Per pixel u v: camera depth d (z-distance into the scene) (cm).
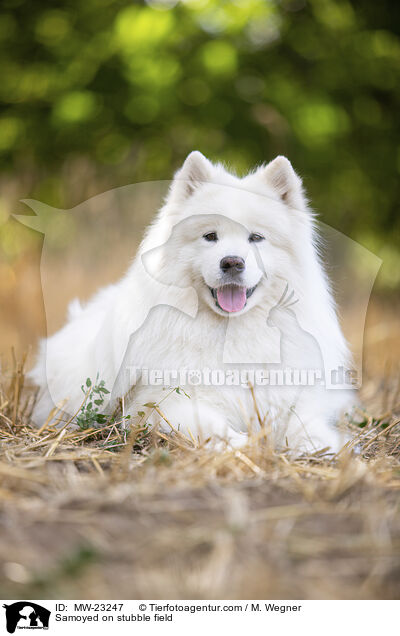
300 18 1044
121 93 995
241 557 236
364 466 333
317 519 266
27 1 1022
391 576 229
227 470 322
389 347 815
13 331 770
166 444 391
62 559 230
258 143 1023
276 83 1007
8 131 1005
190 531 249
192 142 1035
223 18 980
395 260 1032
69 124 955
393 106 1061
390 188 1080
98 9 1029
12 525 255
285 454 369
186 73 980
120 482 301
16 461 339
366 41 1031
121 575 226
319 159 1017
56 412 452
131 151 995
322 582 226
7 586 220
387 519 267
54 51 1015
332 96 1031
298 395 420
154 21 948
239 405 417
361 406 545
